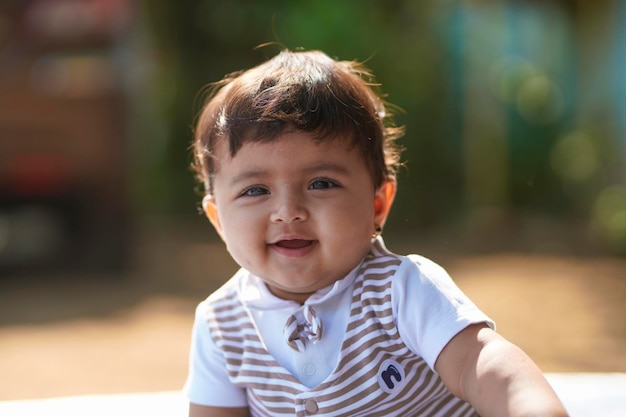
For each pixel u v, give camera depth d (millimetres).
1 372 4055
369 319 1582
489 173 8953
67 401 2344
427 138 8688
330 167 1568
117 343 4559
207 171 1731
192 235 8266
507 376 1404
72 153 6258
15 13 6117
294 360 1615
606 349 4125
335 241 1569
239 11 8828
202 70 9070
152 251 7391
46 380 3904
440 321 1518
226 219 1641
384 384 1568
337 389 1578
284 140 1561
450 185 8820
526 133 9414
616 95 8789
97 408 2268
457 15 8953
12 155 6125
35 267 6516
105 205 6438
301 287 1595
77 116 6242
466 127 8898
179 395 2371
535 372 1410
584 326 4582
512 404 1366
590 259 6676
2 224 6379
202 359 1771
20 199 6207
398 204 8555
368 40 8438
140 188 7324
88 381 3869
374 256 1662
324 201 1565
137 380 3865
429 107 8711
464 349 1485
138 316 5184
